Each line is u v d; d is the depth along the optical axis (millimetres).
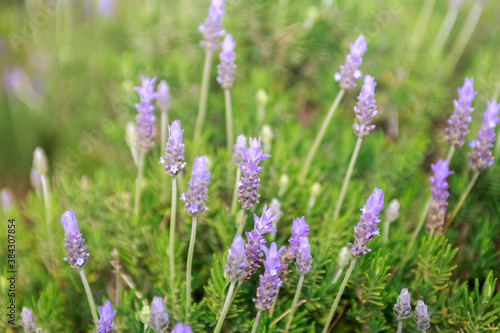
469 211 666
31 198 675
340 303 614
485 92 754
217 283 571
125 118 778
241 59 798
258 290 520
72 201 676
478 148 602
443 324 599
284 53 807
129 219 652
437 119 790
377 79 802
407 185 696
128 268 650
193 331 593
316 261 598
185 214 653
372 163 712
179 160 528
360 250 531
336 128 756
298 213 659
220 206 667
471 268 632
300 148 715
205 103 751
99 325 516
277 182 663
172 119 760
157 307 512
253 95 750
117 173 747
